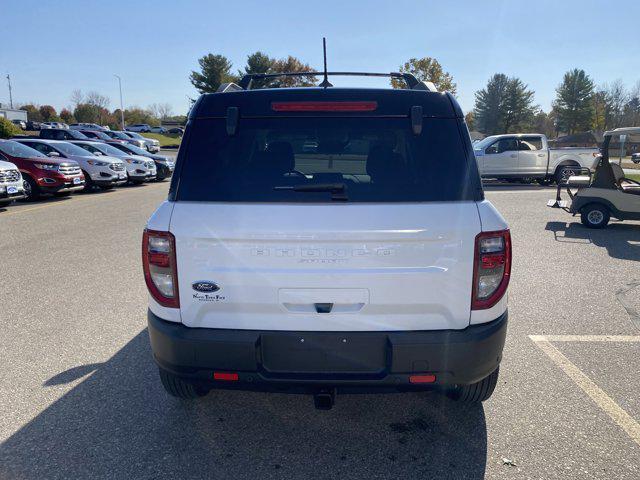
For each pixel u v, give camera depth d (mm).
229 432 3133
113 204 13961
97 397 3535
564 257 7836
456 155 2639
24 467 2779
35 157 14688
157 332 2646
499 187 18594
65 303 5535
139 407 3412
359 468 2785
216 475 2721
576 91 81125
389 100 2703
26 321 5000
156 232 2578
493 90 81500
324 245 2475
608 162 10180
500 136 18438
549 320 5090
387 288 2508
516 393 3613
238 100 2727
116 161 17922
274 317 2555
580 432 3123
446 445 2998
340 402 3502
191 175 2635
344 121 2695
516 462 2830
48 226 10328
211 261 2535
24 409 3377
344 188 2543
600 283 6391
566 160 18094
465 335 2547
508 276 2615
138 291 5957
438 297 2529
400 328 2561
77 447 2963
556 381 3791
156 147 36188
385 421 3262
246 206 2525
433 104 2713
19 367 4000
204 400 3516
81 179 15773
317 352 2559
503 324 2650
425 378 2545
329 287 2508
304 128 2691
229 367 2570
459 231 2492
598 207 10203
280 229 2469
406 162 2637
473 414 3338
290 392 2639
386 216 2479
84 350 4324
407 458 2875
